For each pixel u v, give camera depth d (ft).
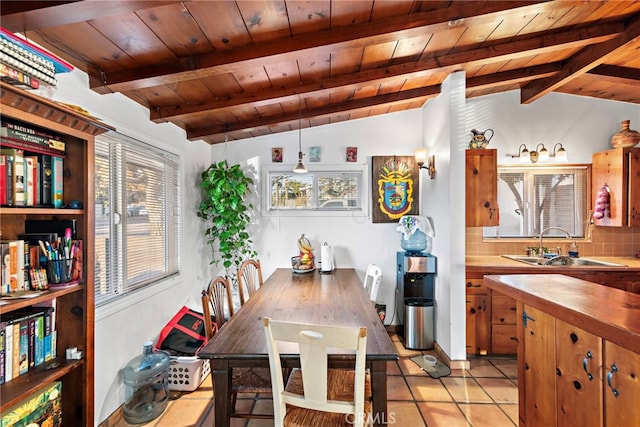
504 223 11.51
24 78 3.67
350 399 5.07
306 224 11.96
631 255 11.15
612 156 10.53
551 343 3.43
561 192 11.43
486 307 9.61
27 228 4.59
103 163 6.50
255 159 11.97
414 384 8.20
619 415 2.62
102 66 5.76
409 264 10.33
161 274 8.80
